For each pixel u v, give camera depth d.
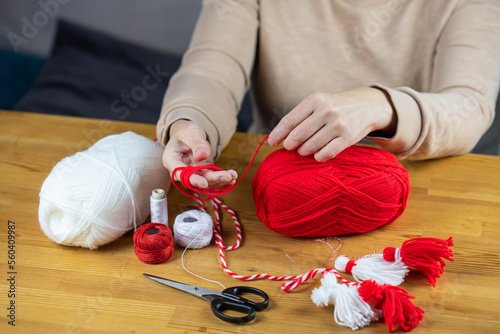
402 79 1.12
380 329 0.62
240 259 0.74
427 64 1.09
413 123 0.80
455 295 0.67
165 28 1.94
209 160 0.85
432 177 0.91
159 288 0.68
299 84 1.17
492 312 0.64
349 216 0.73
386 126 0.80
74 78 1.78
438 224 0.80
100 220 0.72
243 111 1.89
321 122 0.73
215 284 0.69
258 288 0.68
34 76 2.00
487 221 0.80
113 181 0.73
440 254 0.67
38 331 0.62
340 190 0.70
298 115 0.74
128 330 0.62
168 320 0.63
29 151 1.01
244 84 1.12
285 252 0.75
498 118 1.49
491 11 1.01
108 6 1.93
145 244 0.71
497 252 0.74
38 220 0.80
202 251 0.76
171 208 0.85
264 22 1.15
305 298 0.67
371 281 0.63
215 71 1.04
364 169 0.72
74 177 0.72
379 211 0.74
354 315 0.62
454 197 0.86
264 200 0.75
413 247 0.68
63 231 0.73
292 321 0.63
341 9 1.10
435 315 0.63
